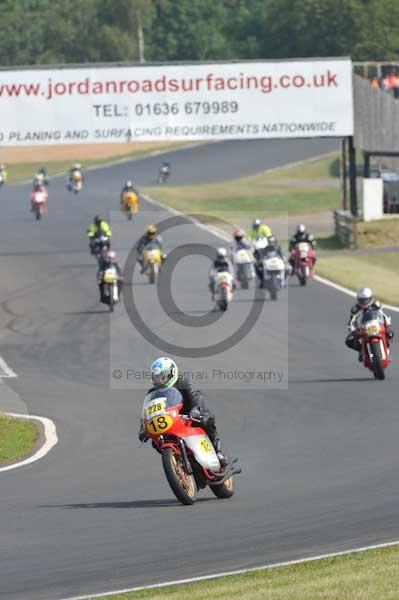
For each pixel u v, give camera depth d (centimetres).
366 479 5847
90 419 8438
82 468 6694
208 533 4734
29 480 6391
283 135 19075
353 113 19888
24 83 18950
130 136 18975
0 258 19688
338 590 3619
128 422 8269
